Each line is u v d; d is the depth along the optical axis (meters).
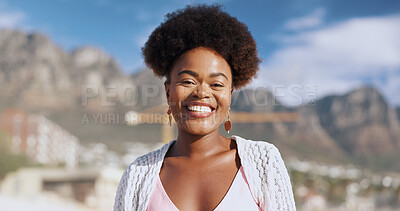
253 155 1.60
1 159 57.25
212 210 1.50
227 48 1.60
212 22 1.63
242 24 1.72
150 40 1.83
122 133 169.12
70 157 129.38
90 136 162.25
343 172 191.75
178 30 1.65
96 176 55.97
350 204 102.12
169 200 1.56
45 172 57.38
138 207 1.62
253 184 1.53
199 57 1.59
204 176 1.58
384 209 103.75
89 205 52.28
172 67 1.70
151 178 1.65
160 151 1.75
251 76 1.76
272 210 1.48
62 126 163.62
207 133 1.60
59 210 40.59
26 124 105.25
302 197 86.12
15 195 49.66
